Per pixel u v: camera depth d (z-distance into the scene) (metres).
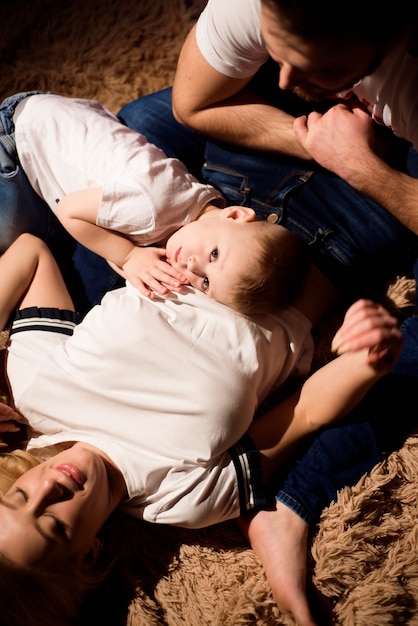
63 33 1.89
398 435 1.34
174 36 1.89
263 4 0.94
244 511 1.27
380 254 1.44
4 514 1.17
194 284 1.35
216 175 1.53
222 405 1.25
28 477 1.22
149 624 1.25
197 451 1.24
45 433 1.36
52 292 1.45
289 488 1.29
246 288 1.29
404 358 1.36
